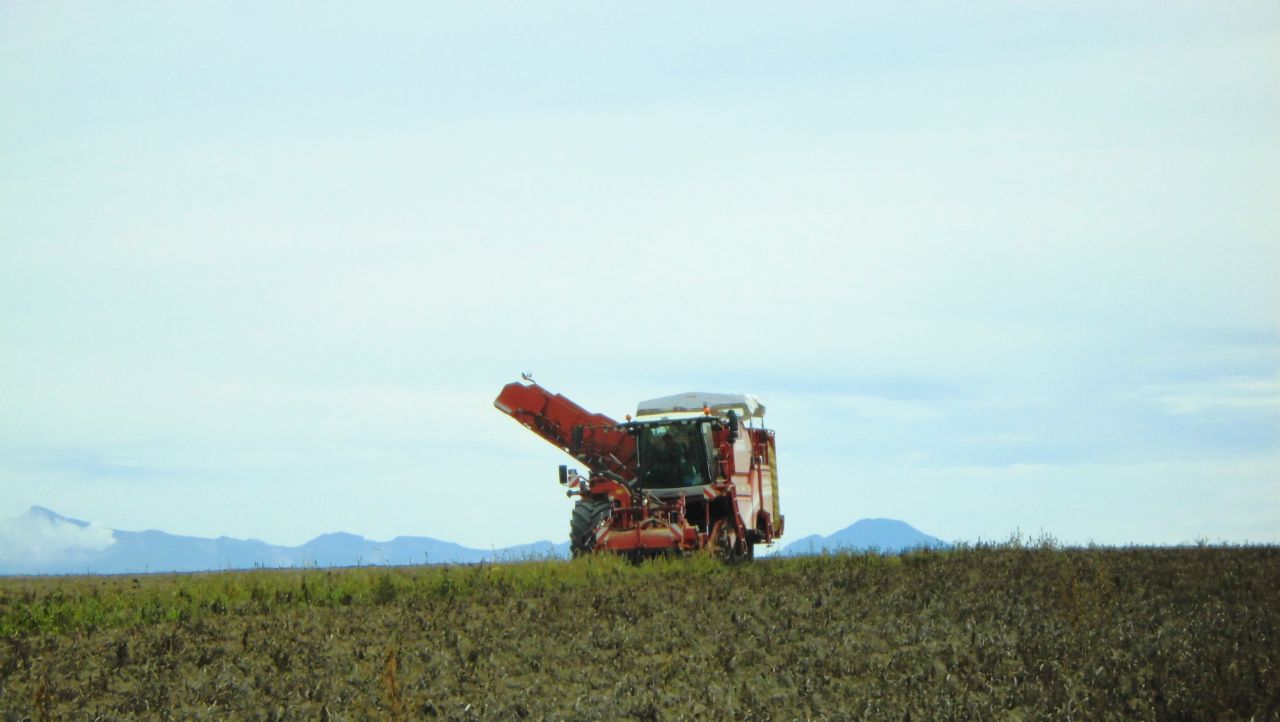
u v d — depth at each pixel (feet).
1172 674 86.33
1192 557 169.17
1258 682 81.30
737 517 195.11
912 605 119.44
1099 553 179.73
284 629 102.47
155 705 77.36
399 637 100.22
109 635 101.45
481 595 128.26
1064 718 75.56
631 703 78.64
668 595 127.44
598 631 102.83
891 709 78.07
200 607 116.88
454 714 75.87
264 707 77.71
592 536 181.57
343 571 170.40
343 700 79.56
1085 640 98.94
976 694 82.79
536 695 81.87
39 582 171.94
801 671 88.74
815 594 128.57
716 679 86.89
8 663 86.22
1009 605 118.62
